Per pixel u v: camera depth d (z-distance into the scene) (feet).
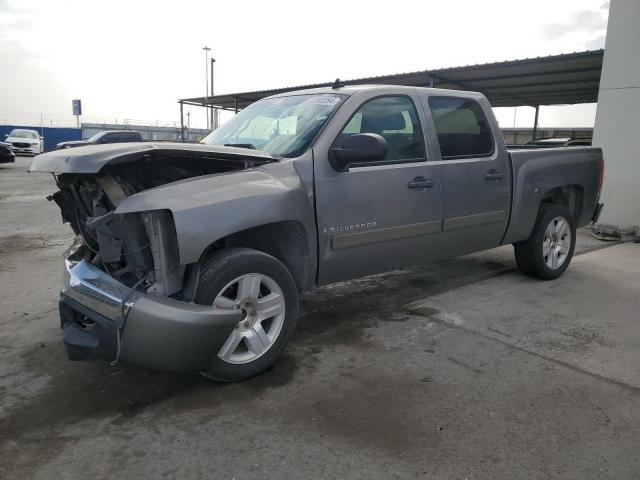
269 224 12.23
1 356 12.88
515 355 12.91
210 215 10.28
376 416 10.12
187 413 10.27
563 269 19.86
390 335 14.17
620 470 8.55
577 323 15.08
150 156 10.30
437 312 15.98
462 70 46.44
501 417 10.09
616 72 28.58
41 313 15.80
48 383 11.53
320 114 13.42
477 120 16.69
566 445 9.20
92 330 10.11
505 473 8.46
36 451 9.06
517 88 56.54
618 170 29.12
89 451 9.06
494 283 19.08
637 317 15.61
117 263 10.87
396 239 14.23
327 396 10.89
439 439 9.37
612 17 28.50
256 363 11.46
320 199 12.51
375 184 13.52
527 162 17.89
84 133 167.02
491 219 16.79
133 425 9.86
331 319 15.42
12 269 20.72
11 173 67.97
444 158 15.39
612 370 12.10
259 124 14.58
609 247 25.76
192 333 9.89
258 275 11.31
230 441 9.33
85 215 11.55
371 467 8.61
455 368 12.17
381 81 55.88
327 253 12.88
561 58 39.73
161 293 10.25
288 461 8.77
